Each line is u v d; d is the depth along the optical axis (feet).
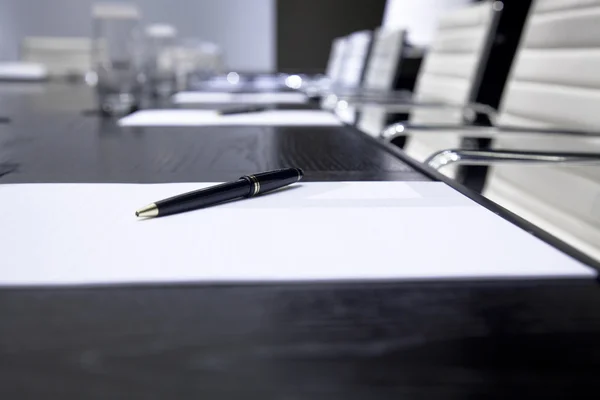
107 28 3.47
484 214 1.13
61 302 0.74
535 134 2.43
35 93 4.73
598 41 2.50
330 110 3.54
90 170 1.55
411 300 0.76
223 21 14.30
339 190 1.33
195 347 0.64
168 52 5.84
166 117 2.98
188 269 0.84
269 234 0.99
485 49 4.17
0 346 0.63
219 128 2.58
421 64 7.81
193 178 1.46
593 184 2.27
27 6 13.92
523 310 0.73
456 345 0.65
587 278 0.83
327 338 0.66
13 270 0.83
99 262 0.86
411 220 1.09
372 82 7.42
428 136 4.39
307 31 12.66
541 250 0.93
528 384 0.57
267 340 0.65
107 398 0.54
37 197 1.23
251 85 7.00
